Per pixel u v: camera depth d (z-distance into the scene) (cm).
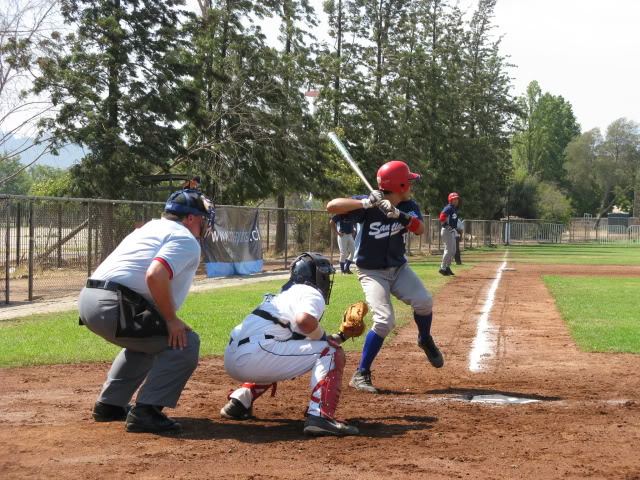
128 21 2770
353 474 414
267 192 3428
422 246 4162
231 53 3250
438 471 422
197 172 3042
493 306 1447
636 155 11138
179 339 505
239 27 3225
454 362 848
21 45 2564
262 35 3247
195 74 2911
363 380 684
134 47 2762
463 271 2555
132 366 548
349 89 3875
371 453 462
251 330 528
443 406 613
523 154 10375
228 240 2238
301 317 507
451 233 2186
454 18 4934
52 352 856
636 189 10844
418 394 667
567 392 677
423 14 4516
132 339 509
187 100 2941
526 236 6906
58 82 2664
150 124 2772
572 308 1381
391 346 963
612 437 507
